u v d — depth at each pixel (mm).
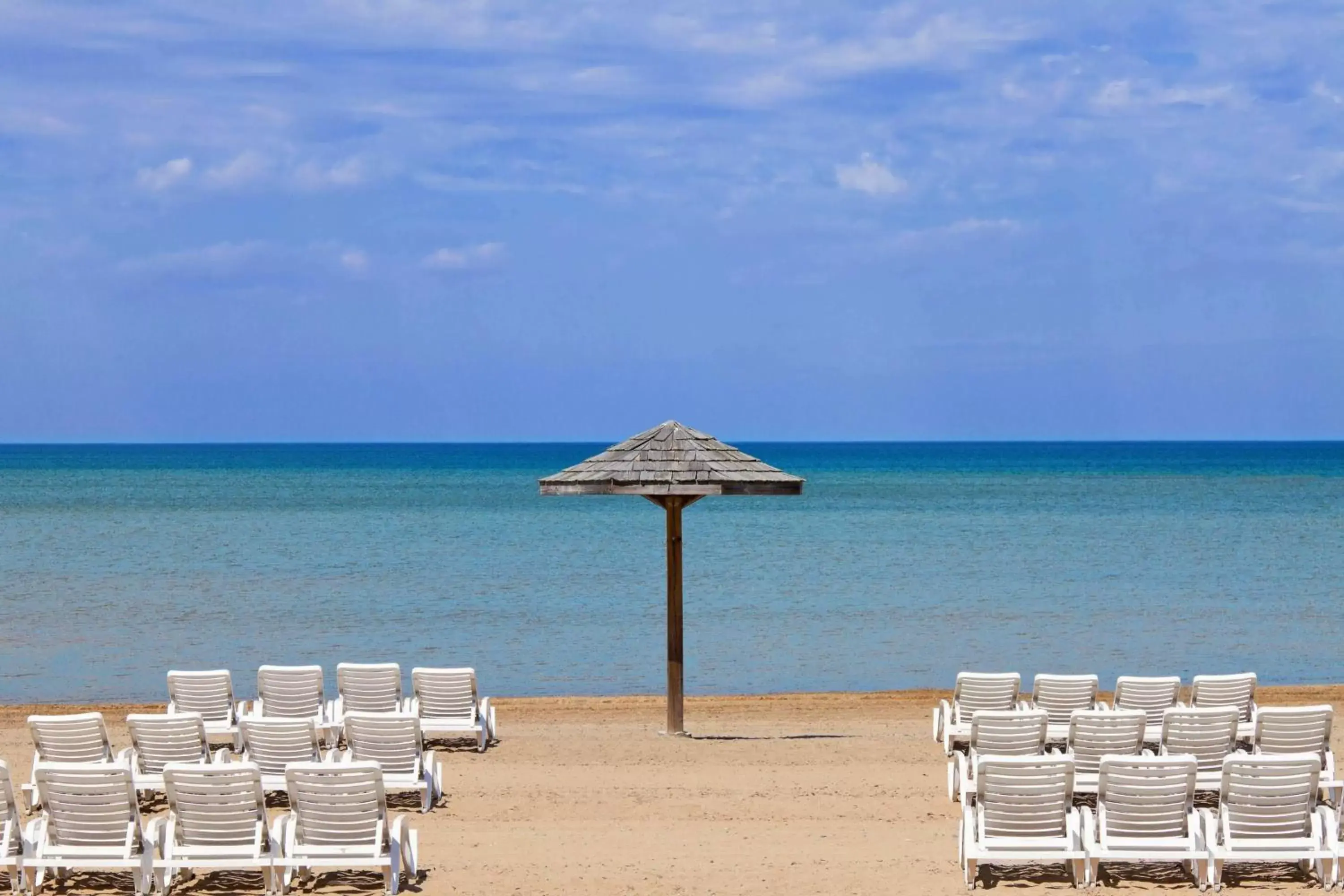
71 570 36781
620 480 15445
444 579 34625
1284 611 28453
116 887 9234
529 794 12250
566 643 24656
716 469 15445
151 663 22422
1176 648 23766
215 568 37375
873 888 9062
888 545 44000
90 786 8812
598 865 9680
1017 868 9594
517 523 55188
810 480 103062
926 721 17312
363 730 11383
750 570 36719
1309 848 9008
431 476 113188
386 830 9070
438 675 14344
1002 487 88250
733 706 18547
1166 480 101562
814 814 11445
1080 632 25750
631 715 17781
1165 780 8930
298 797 8891
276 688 13758
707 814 11461
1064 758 8945
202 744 11266
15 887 9000
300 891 9172
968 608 29078
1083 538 46719
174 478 109125
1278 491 81438
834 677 21266
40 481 100375
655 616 27984
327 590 32344
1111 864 9617
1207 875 9094
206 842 8930
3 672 21609
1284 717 11305
